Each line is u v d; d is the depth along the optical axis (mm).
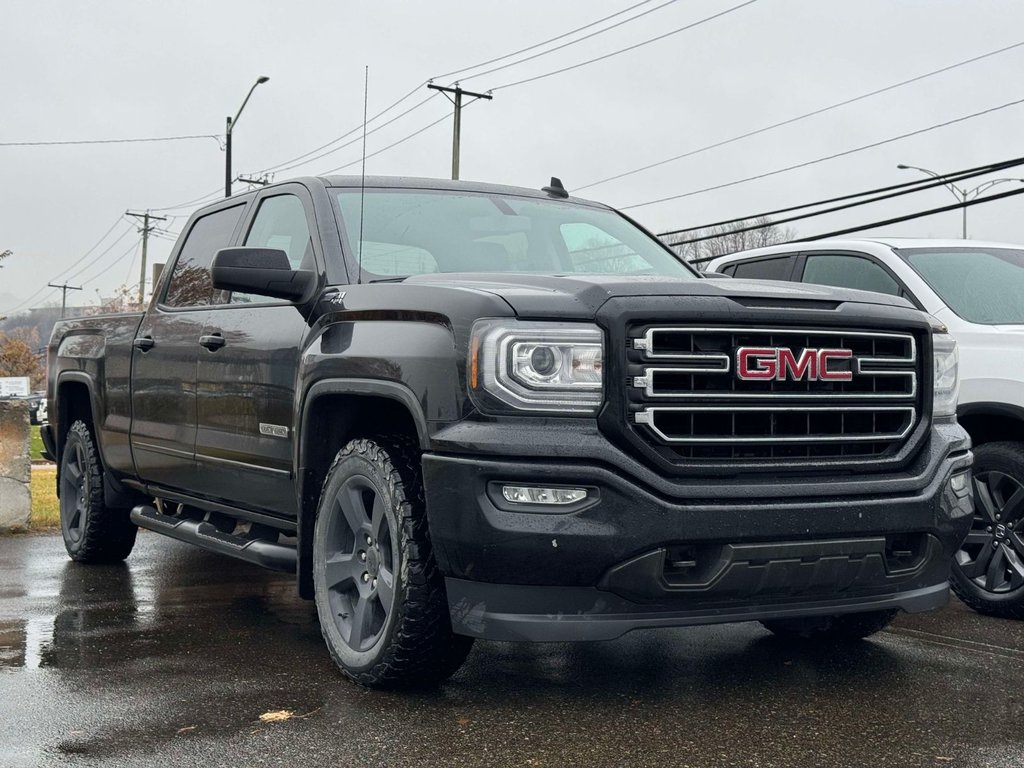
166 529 5711
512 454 3432
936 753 3291
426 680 3855
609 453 3445
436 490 3549
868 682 4102
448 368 3594
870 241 6590
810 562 3598
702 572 3529
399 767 3158
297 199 5035
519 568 3418
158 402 5672
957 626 5199
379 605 4008
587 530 3389
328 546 4184
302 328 4484
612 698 3859
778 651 4598
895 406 3918
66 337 6996
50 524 8266
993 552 5488
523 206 5348
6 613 5328
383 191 5039
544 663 4367
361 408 4211
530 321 3529
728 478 3586
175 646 4648
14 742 3373
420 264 4684
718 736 3441
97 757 3236
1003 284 6105
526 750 3301
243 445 4871
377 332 3957
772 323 3697
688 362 3562
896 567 3840
